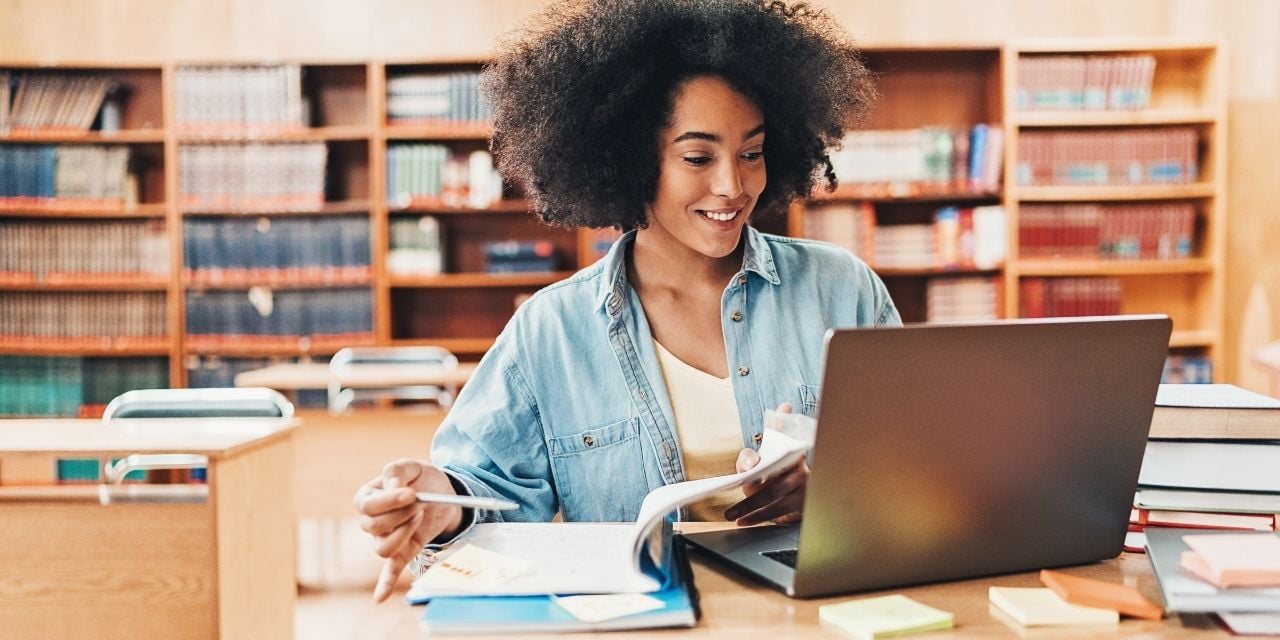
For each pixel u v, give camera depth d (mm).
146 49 5492
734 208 1452
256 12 5492
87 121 5344
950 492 1005
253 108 5293
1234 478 1131
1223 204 5176
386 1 5496
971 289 5293
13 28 5477
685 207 1456
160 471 5113
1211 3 5379
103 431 3031
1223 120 5160
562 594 973
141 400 3346
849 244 5227
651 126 1481
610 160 1529
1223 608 878
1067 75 5152
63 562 2748
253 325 5406
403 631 924
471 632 902
